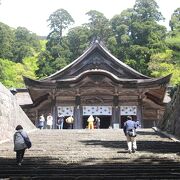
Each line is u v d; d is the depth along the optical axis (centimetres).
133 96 3972
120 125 3928
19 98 4681
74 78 3906
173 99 2450
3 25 8675
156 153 1344
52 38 7775
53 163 1109
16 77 7200
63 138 1927
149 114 4284
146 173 917
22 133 1125
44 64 6888
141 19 7406
